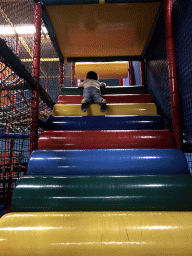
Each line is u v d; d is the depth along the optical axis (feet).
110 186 5.50
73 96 12.48
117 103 11.34
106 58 17.40
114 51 16.38
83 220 4.60
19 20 17.53
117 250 4.03
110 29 13.43
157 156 6.77
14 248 4.10
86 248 4.06
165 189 5.41
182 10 8.90
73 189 5.46
